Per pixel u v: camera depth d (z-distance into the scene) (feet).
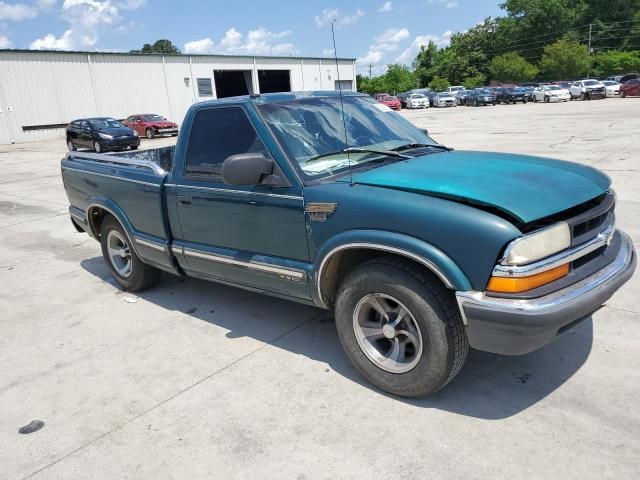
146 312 15.65
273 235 11.64
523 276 8.34
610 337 12.05
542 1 272.51
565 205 9.08
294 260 11.44
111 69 114.52
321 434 9.42
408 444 8.96
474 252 8.55
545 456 8.41
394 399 10.30
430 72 295.69
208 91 132.87
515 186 9.37
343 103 13.64
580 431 8.95
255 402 10.57
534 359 11.35
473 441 8.90
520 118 84.74
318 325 13.93
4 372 12.57
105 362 12.73
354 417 9.82
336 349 12.56
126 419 10.34
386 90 260.21
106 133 74.95
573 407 9.61
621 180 28.73
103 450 9.48
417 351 9.71
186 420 10.16
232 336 13.61
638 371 10.62
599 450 8.46
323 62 155.02
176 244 14.35
